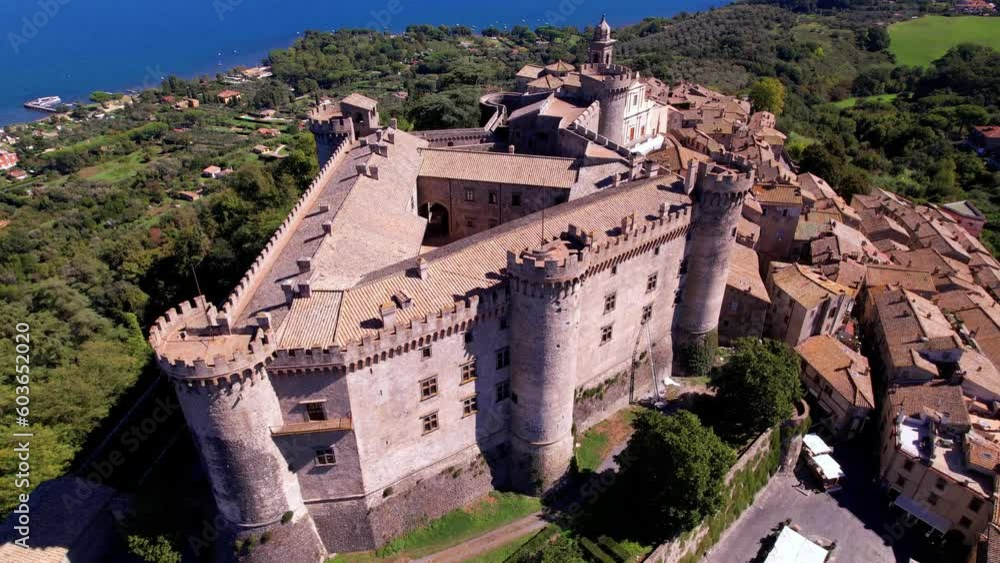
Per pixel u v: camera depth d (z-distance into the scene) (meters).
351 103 100.19
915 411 78.75
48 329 89.12
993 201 153.38
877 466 80.62
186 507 62.47
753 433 75.75
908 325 88.44
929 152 172.00
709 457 62.47
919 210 132.00
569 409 65.12
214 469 53.28
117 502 63.78
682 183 75.81
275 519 56.56
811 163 138.88
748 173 71.38
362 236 68.44
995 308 100.94
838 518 75.12
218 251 105.88
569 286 56.69
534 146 105.81
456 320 56.28
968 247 124.12
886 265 103.00
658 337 79.12
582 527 64.50
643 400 79.50
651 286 73.38
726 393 75.00
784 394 73.06
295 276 59.66
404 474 61.19
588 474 70.06
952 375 82.44
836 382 82.50
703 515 62.91
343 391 53.12
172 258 111.62
